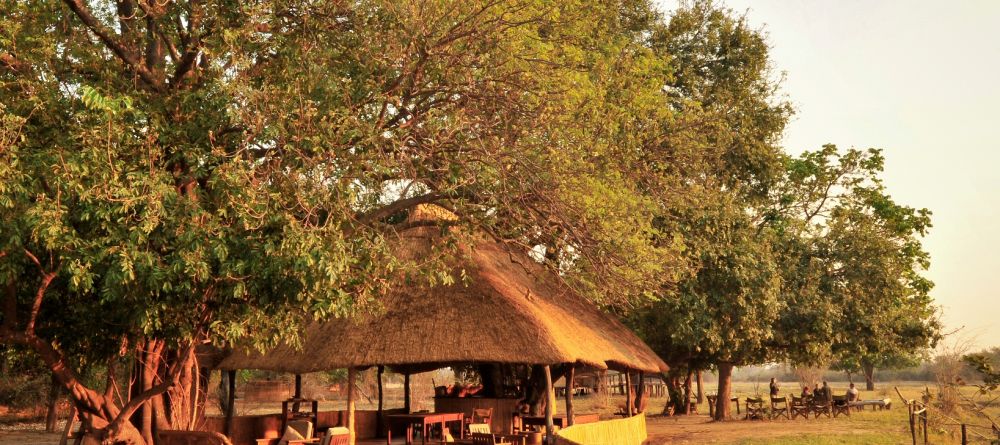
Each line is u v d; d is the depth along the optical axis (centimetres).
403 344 1947
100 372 2478
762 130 3747
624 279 2181
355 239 1462
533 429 2316
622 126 2589
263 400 4950
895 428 3158
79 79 1534
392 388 6462
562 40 2041
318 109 1501
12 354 1819
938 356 2917
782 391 8038
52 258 1294
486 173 1644
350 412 1939
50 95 1327
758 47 3681
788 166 4069
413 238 2248
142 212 1204
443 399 2547
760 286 3209
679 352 3853
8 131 1144
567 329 2245
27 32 1421
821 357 3759
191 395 2053
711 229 3159
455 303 2044
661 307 3266
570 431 1920
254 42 1505
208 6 1502
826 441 2694
